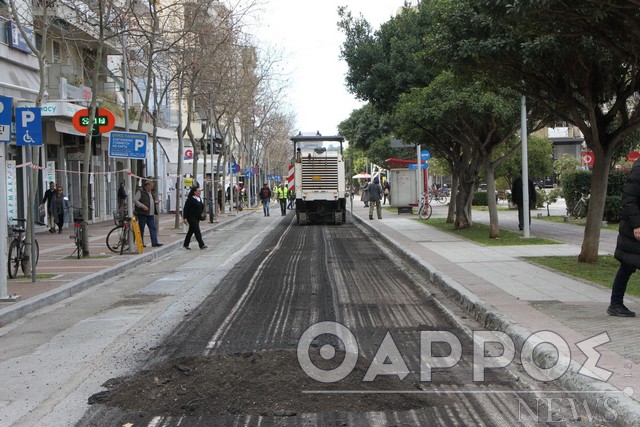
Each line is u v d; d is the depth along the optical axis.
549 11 9.85
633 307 9.20
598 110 13.79
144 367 7.20
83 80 30.23
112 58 35.16
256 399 6.00
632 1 9.05
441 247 18.41
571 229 23.42
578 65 13.30
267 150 74.50
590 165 27.86
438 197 54.66
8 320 10.04
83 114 17.91
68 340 8.75
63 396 6.30
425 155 38.56
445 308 10.34
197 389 6.31
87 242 17.86
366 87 26.25
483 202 44.31
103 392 6.37
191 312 10.38
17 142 12.80
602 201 13.92
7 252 13.59
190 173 43.06
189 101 30.56
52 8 19.62
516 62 13.33
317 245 21.78
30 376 7.07
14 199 22.03
